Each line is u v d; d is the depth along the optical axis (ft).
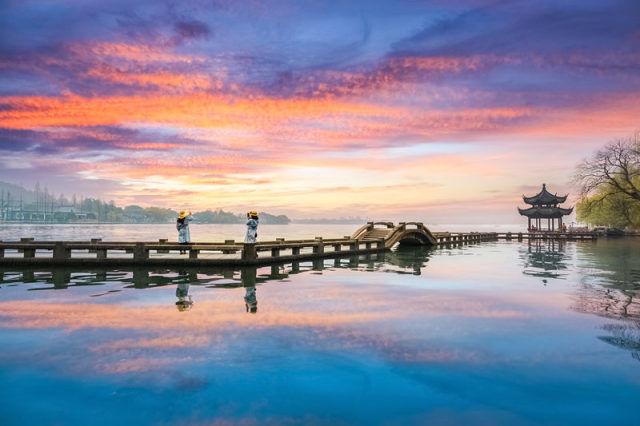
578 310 38.17
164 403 19.77
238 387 21.47
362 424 18.12
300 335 29.76
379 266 77.36
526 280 58.34
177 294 45.09
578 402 20.08
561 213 242.99
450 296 45.06
